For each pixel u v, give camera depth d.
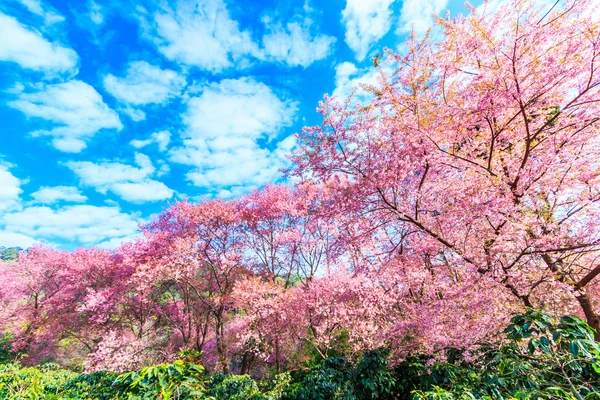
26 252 21.19
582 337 2.48
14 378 6.22
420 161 5.58
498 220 4.75
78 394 6.32
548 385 2.63
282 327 12.62
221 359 13.38
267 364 14.20
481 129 5.44
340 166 5.80
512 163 5.04
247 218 16.98
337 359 7.19
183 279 14.72
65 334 17.14
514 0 4.26
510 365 3.07
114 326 16.09
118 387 3.03
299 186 6.69
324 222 7.15
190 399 3.04
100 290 16.50
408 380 5.67
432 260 6.64
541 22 4.15
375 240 7.14
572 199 4.65
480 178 4.84
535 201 4.86
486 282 4.38
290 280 16.72
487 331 4.23
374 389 5.73
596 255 4.76
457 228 5.24
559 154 4.54
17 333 17.98
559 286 4.28
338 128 5.59
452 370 4.77
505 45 4.24
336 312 10.70
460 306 4.65
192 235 16.47
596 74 4.10
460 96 4.91
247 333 12.52
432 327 4.98
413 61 5.46
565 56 3.87
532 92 4.24
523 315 2.83
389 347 6.62
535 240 4.20
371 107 5.65
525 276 4.49
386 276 6.66
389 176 5.34
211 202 17.25
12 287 19.22
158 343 14.93
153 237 17.03
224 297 14.23
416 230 6.06
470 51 4.52
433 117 5.18
